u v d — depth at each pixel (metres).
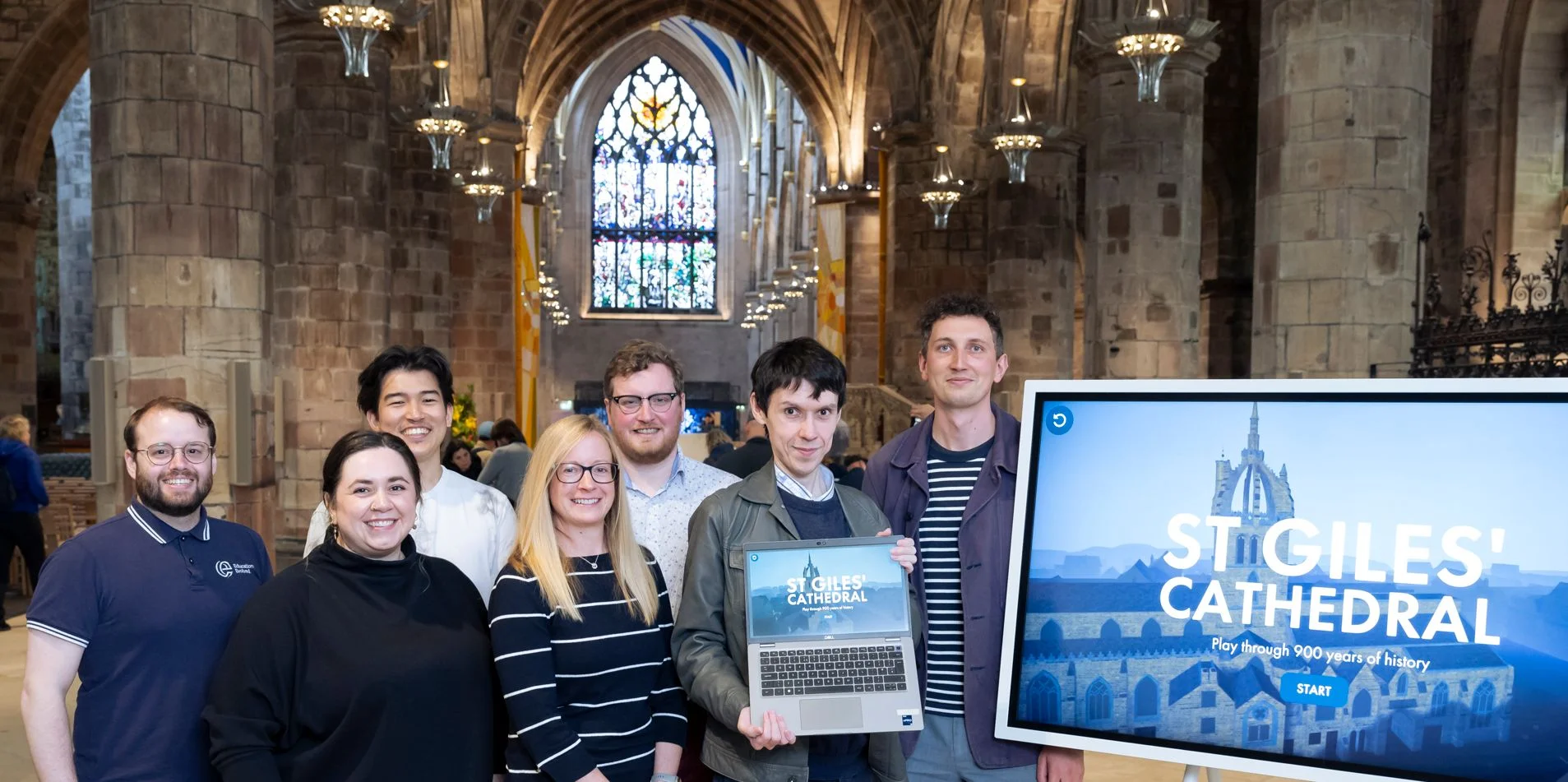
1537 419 2.53
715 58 47.03
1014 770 3.28
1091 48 12.28
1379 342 7.62
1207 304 20.23
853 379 27.44
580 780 2.85
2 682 7.81
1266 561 2.77
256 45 8.21
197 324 7.85
